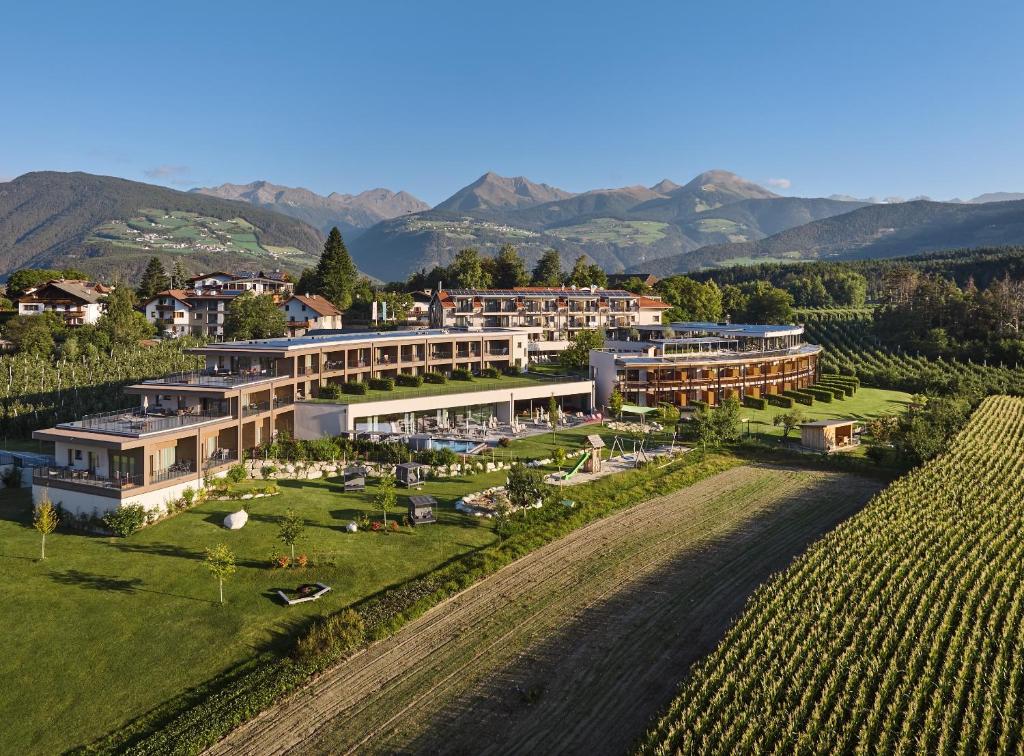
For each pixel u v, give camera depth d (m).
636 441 82.56
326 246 180.12
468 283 190.62
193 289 180.50
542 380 99.94
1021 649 35.56
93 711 31.73
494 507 57.09
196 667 35.03
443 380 95.62
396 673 35.12
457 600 42.72
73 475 54.41
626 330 122.44
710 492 65.31
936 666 34.72
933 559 46.25
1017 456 71.19
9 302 166.62
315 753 29.45
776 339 118.25
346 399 80.25
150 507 53.12
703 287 188.38
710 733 29.47
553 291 153.50
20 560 45.72
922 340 156.25
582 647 37.69
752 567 48.09
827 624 38.31
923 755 28.58
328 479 64.81
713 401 105.81
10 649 35.91
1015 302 163.00
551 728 31.06
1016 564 45.38
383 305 142.50
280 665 35.06
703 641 38.38
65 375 101.88
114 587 42.41
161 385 69.06
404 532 52.28
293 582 43.66
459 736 30.50
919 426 76.06
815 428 80.56
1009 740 29.69
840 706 30.91
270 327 136.75
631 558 49.53
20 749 29.36
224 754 29.34
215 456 64.12
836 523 56.97
